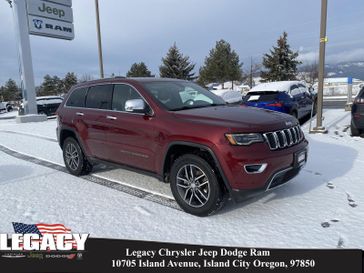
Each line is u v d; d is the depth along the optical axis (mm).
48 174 5906
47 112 23188
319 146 7273
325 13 8508
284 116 4035
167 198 4465
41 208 4227
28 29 17047
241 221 3672
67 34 18875
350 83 15258
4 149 8867
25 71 17031
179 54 45562
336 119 11680
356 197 4211
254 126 3510
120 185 5098
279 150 3609
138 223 3715
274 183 3645
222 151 3416
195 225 3615
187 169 3855
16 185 5270
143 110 4281
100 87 5145
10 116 29688
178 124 3842
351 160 6000
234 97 15547
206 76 43031
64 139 5949
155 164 4160
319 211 3832
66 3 18672
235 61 42844
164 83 4824
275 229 3455
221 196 3639
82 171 5617
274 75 38719
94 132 5047
